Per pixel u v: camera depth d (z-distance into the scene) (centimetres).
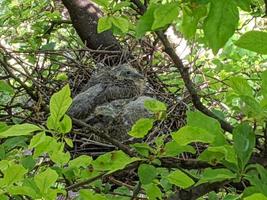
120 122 310
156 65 371
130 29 315
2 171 184
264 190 140
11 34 442
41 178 163
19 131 156
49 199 165
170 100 323
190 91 200
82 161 186
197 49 360
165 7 164
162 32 203
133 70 347
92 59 389
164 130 294
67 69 377
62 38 436
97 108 323
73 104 329
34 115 274
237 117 253
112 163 168
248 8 149
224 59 372
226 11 149
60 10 508
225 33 150
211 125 153
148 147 172
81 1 424
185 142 147
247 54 358
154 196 186
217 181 163
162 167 187
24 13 457
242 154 144
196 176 179
